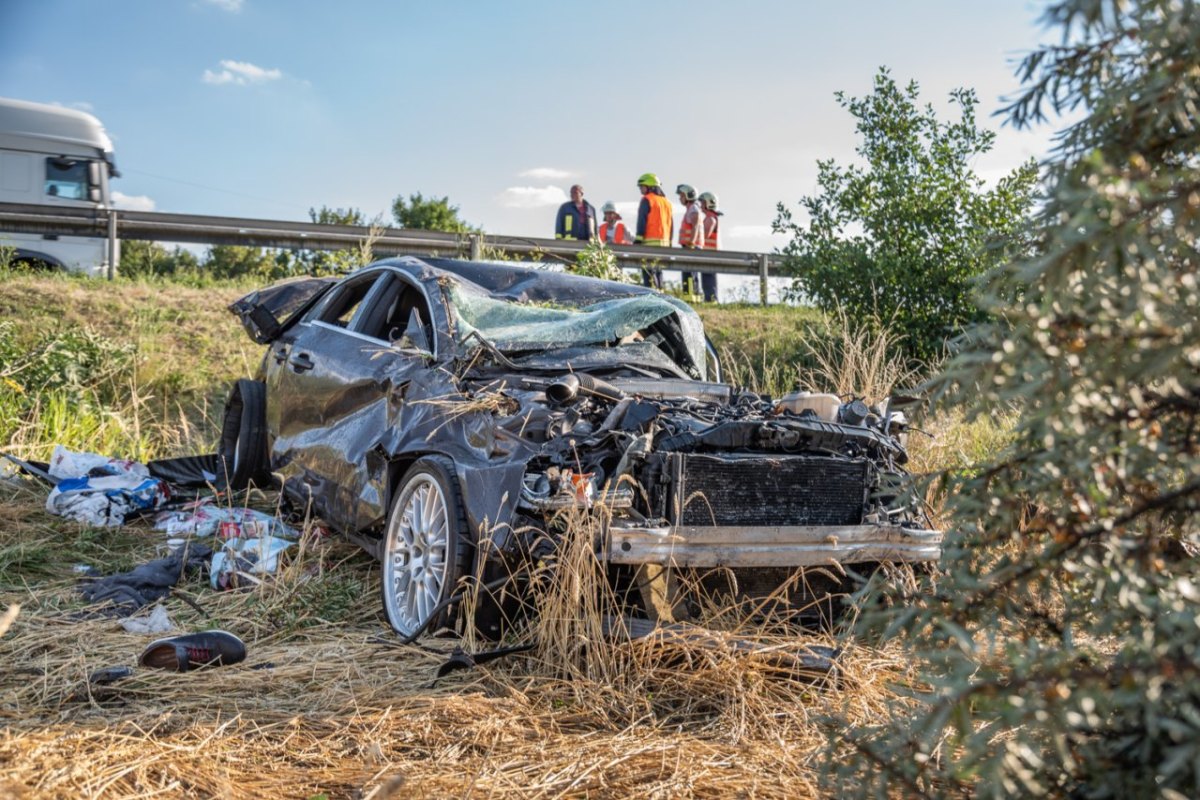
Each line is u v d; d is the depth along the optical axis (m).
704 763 3.11
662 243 16.44
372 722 3.31
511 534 3.91
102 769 2.80
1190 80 1.70
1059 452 1.78
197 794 2.77
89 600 4.59
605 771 3.04
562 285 5.98
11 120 16.30
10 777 2.64
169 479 6.91
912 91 10.93
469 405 4.36
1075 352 1.65
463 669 3.82
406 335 5.20
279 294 6.87
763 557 4.04
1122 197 1.57
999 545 2.08
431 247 14.91
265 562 4.99
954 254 10.44
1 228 13.96
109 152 17.12
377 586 4.96
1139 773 1.71
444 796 2.81
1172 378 1.71
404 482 4.61
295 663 3.89
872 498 4.48
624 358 5.32
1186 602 1.69
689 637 3.82
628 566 4.14
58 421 8.01
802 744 3.28
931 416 1.97
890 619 2.11
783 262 11.66
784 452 4.36
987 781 1.71
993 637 1.83
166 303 12.74
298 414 6.00
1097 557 1.90
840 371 8.05
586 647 3.74
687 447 4.16
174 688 3.56
